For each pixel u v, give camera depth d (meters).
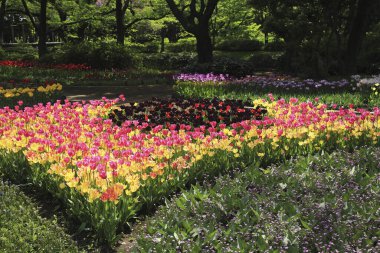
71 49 28.64
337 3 23.77
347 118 8.88
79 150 6.46
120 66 27.73
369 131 8.38
